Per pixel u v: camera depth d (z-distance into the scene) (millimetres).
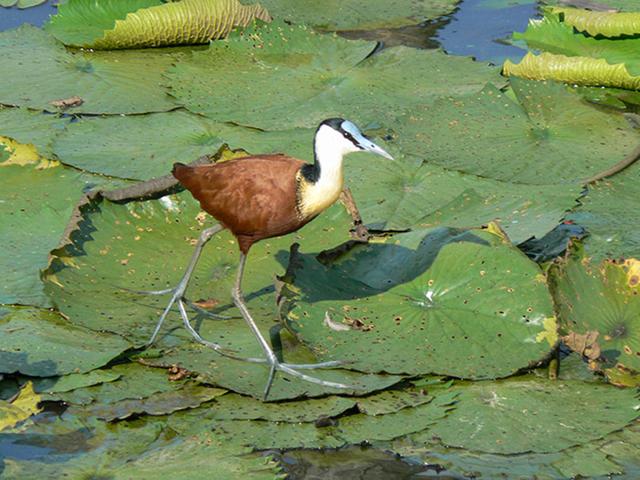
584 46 16734
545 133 14102
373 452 9094
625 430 9375
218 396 9727
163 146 13781
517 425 9359
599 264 10836
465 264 10766
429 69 16000
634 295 10586
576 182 13016
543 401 9641
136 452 8984
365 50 16469
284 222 10297
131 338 10250
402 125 14320
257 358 10078
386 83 15562
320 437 9219
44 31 17062
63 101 14914
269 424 9359
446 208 12305
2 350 10031
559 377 10023
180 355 10102
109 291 10867
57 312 10727
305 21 17734
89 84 15461
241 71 15859
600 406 9578
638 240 11984
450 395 9734
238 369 9938
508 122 14328
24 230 11891
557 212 12141
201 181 10391
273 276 11203
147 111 14734
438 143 13891
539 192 12711
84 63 16109
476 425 9367
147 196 11719
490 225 11055
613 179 13234
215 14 16719
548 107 14680
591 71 15406
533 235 11594
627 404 9578
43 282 10695
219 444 9078
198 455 8922
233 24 16906
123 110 14750
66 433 9227
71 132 14086
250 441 9141
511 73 15891
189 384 9875
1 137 13203
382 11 18203
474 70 15984
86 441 9141
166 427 9328
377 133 14266
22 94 15109
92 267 11086
